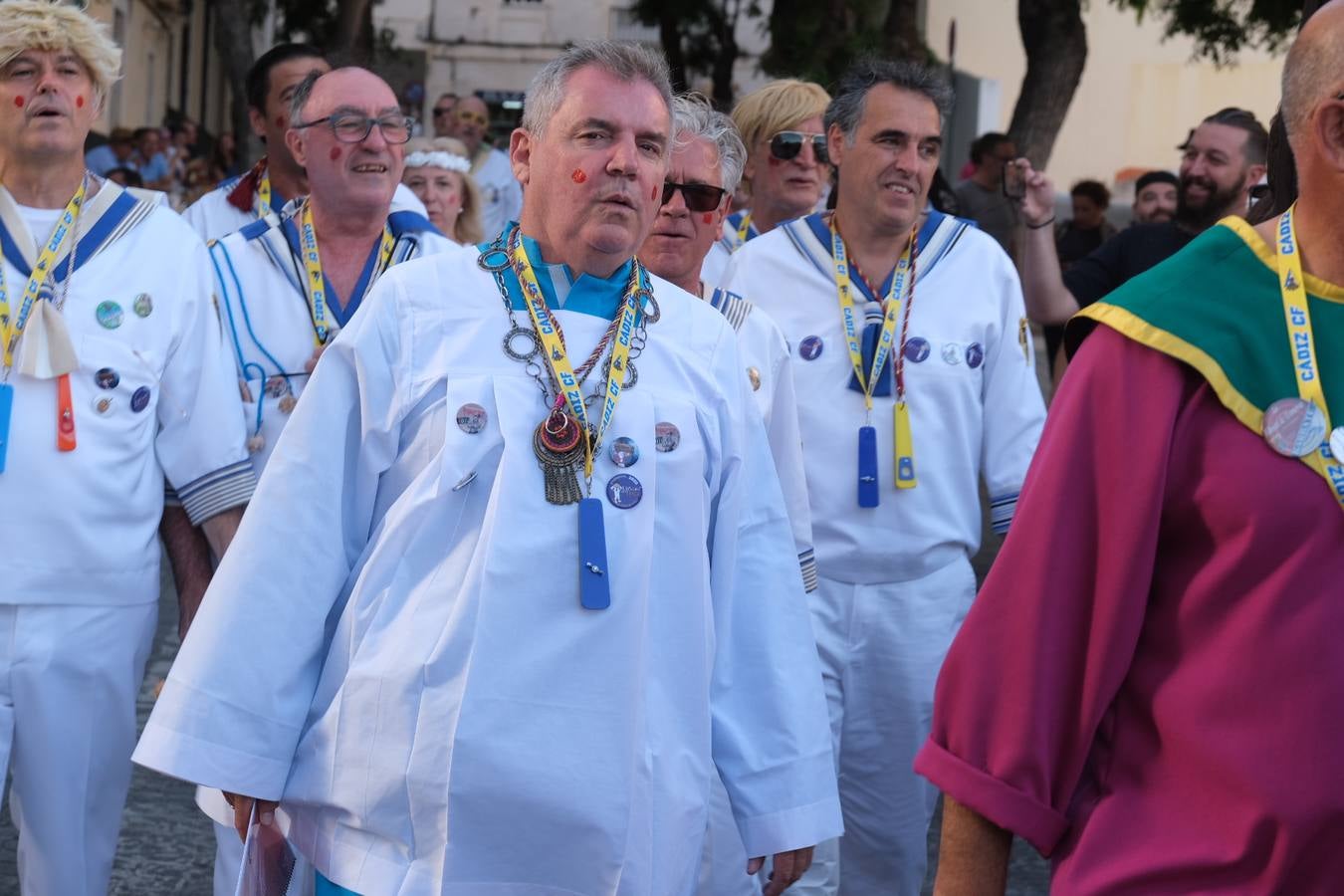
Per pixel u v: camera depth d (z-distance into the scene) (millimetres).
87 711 3908
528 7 39156
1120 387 2273
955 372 4426
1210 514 2205
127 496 3906
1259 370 2213
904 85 4375
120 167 14586
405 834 2746
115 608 3900
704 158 3998
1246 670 2164
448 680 2711
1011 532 2363
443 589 2748
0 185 3902
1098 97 36562
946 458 4422
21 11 3812
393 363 2836
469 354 2828
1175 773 2238
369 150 4398
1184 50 35875
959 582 4461
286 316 4426
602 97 2832
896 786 4441
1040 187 5383
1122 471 2260
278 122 5195
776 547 3049
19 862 4020
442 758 2699
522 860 2734
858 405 4398
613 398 2830
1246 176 5801
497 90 39562
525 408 2797
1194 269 2297
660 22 20109
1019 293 4570
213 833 5180
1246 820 2150
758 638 3006
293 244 4484
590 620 2742
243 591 2791
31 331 3797
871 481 4348
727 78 20172
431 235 4629
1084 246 11422
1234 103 35688
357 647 2781
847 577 4371
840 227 4539
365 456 2842
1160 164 36406
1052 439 2352
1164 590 2275
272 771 2799
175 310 4008
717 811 4020
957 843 2387
